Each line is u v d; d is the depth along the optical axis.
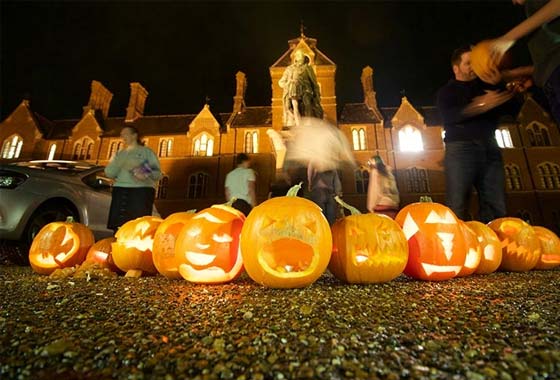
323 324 1.29
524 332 1.18
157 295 2.04
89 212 5.49
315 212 2.37
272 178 23.20
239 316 1.45
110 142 25.94
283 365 0.89
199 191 24.44
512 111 3.66
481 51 2.71
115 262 3.36
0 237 4.39
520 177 23.23
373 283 2.49
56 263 3.54
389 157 23.59
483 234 3.17
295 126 5.29
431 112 26.62
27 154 25.56
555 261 3.75
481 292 2.07
